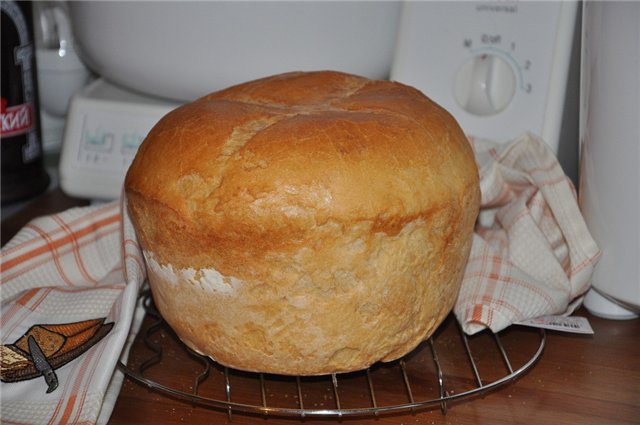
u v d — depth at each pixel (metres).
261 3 0.66
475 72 0.70
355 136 0.48
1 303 0.61
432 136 0.51
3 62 0.80
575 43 0.69
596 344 0.61
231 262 0.48
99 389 0.50
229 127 0.50
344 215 0.47
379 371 0.57
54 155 0.99
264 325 0.50
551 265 0.62
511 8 0.69
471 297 0.60
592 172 0.60
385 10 0.70
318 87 0.55
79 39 0.74
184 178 0.49
